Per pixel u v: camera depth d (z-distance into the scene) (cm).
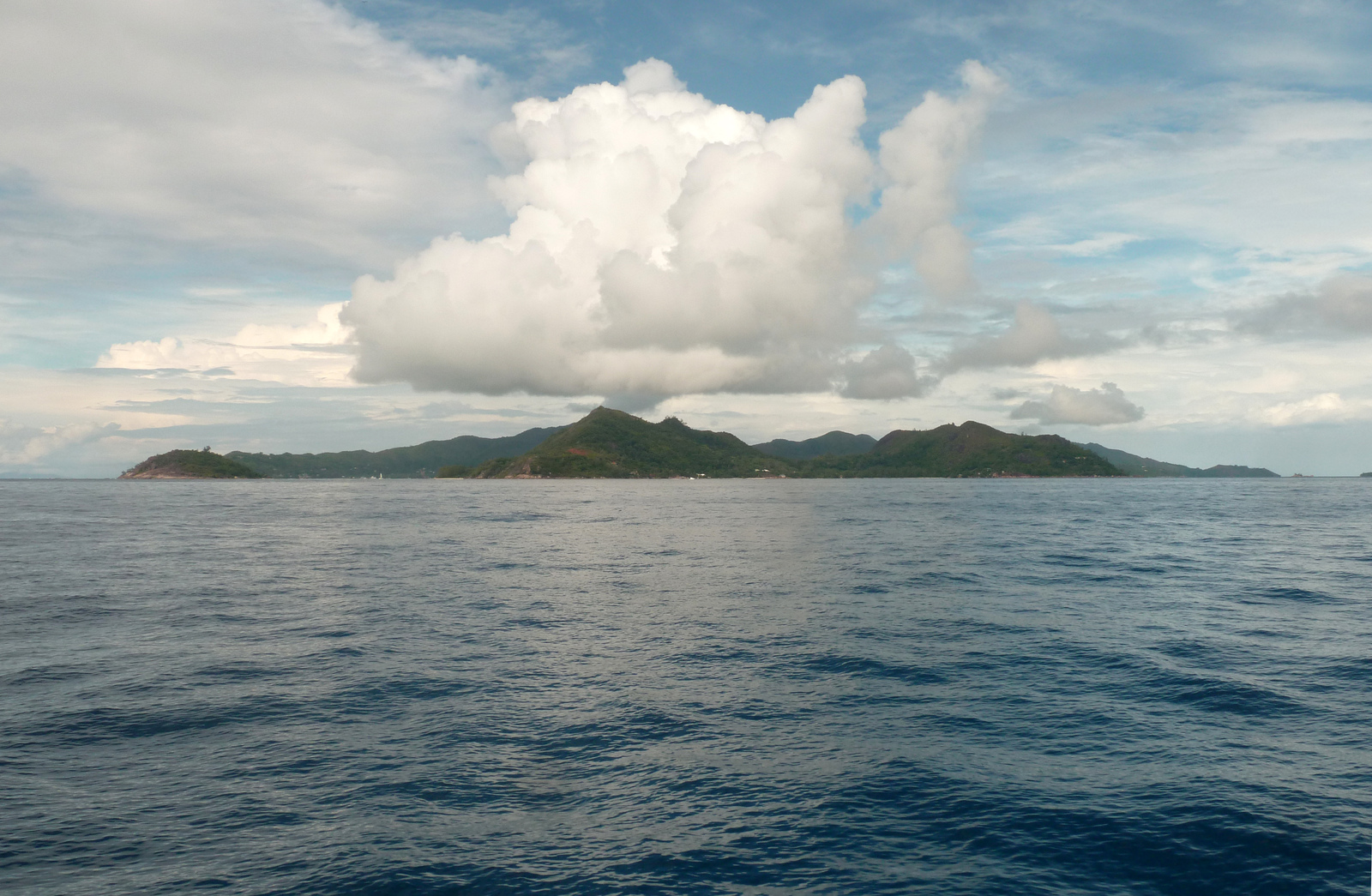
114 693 1823
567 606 3080
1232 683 1886
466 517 10538
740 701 1755
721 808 1196
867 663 2109
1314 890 962
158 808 1194
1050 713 1662
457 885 973
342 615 2903
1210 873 1003
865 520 9200
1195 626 2622
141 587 3672
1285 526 8050
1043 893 955
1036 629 2570
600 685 1888
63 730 1556
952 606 3042
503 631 2575
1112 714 1647
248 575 4128
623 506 14562
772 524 8700
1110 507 12762
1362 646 2303
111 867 1014
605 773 1332
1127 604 3092
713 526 8319
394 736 1518
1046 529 7619
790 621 2745
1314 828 1117
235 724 1593
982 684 1891
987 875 1001
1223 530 7431
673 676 1978
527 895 949
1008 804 1206
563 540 6556
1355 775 1311
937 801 1220
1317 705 1706
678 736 1516
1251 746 1454
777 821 1150
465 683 1914
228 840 1090
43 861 1026
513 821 1149
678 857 1044
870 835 1107
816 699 1767
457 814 1173
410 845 1077
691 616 2862
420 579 3978
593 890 962
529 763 1375
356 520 9644
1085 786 1275
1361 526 8038
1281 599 3191
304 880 985
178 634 2545
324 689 1852
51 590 3581
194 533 7362
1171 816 1161
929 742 1486
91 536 7006
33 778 1308
